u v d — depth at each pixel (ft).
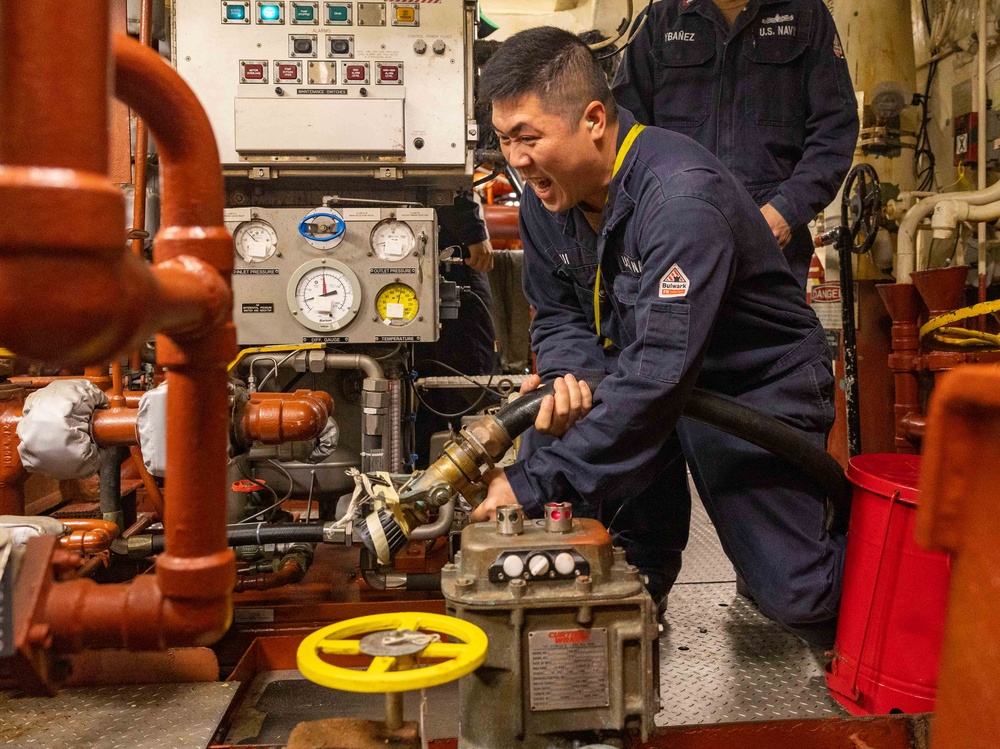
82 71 1.42
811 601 5.71
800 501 5.80
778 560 5.78
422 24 7.18
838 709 5.54
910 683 4.89
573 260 6.36
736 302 5.64
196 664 4.83
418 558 7.01
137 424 5.00
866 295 10.69
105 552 5.41
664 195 5.00
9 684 4.68
